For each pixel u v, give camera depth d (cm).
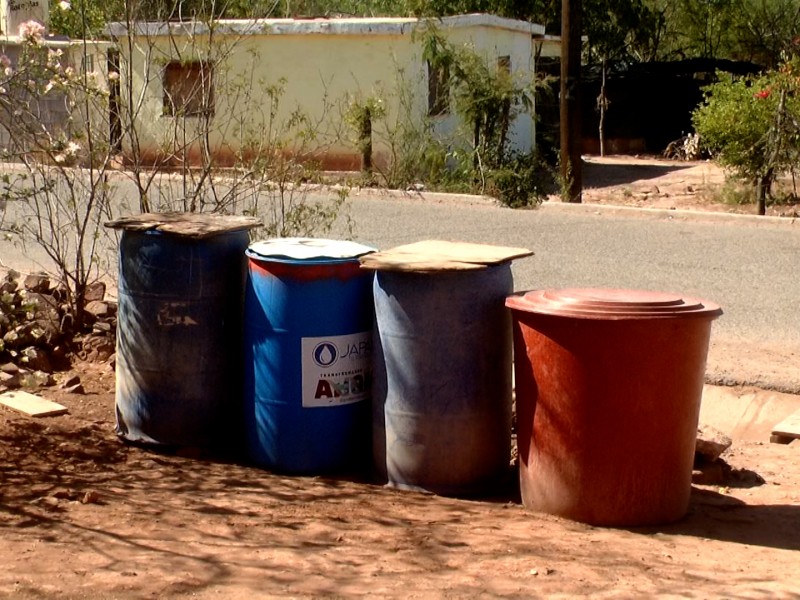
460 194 1739
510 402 557
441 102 2056
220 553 440
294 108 2017
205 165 893
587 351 491
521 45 2380
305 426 562
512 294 538
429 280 524
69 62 841
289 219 881
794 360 780
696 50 4456
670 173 2442
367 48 1995
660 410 496
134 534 460
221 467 576
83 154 837
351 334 564
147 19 942
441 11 2548
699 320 494
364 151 1856
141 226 578
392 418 543
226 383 596
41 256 1036
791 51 3167
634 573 436
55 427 623
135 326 589
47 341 748
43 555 430
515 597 400
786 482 593
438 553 450
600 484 502
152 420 591
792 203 1838
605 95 3183
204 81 903
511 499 546
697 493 569
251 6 1033
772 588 420
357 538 466
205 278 579
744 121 1770
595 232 1371
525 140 2398
